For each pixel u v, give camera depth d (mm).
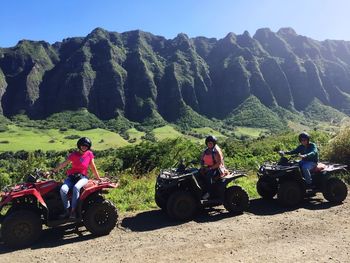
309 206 7293
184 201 6438
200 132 157750
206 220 6457
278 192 7312
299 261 4688
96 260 4789
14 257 4934
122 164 14430
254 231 5812
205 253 4969
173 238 5551
